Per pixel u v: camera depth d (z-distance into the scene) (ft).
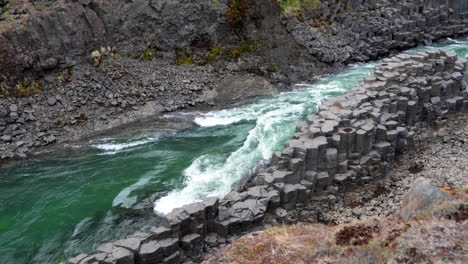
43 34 117.39
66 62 120.26
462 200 46.88
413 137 96.89
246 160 90.99
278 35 145.79
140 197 81.30
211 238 65.62
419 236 41.50
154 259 59.36
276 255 47.78
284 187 73.77
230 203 69.72
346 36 155.63
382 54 157.17
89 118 110.73
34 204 81.25
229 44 141.08
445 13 180.45
